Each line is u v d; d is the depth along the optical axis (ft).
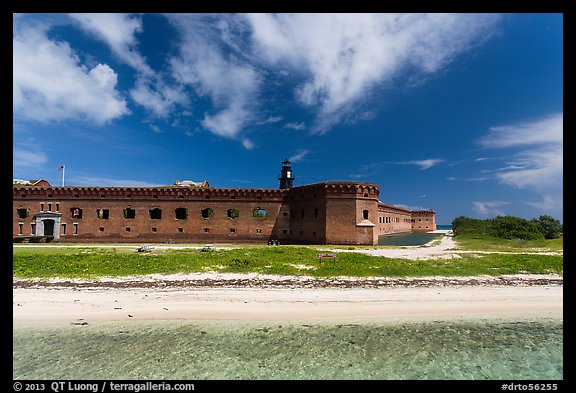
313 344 38.34
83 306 50.06
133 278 65.77
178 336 40.27
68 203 159.94
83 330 41.83
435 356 35.88
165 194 162.81
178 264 76.84
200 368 33.04
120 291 57.36
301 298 53.93
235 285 61.26
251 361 34.47
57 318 45.50
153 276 67.31
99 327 42.75
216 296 54.80
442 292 57.52
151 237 160.45
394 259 85.56
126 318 45.73
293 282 63.31
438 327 43.42
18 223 157.28
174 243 156.15
